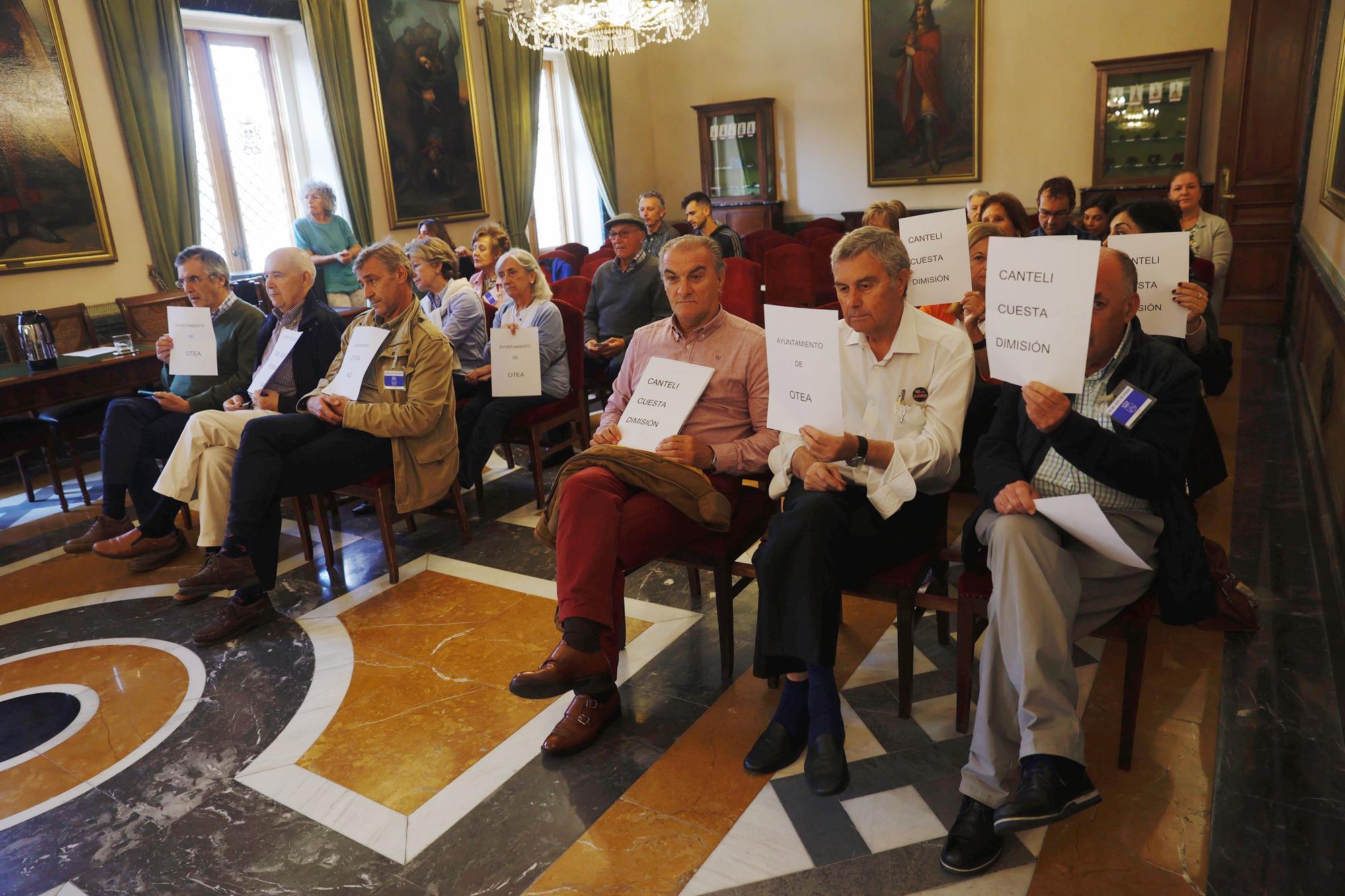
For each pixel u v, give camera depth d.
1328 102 4.86
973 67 8.83
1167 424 1.80
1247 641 2.44
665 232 6.22
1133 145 8.09
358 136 7.36
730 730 2.23
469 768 2.16
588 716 2.23
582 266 6.76
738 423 2.54
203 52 6.70
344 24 7.15
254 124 7.10
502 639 2.81
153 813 2.08
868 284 2.08
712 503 2.27
